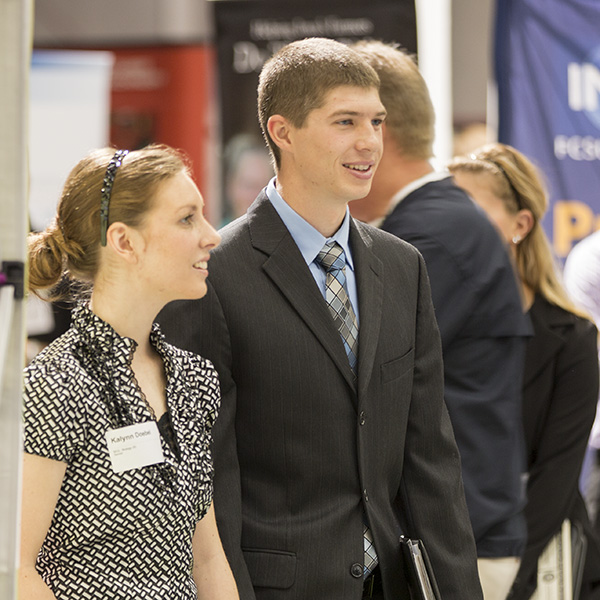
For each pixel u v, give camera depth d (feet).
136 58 37.50
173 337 13.41
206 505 12.47
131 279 11.96
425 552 13.97
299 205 13.91
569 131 32.12
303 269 13.75
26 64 9.36
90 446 11.39
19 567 10.92
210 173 38.09
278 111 13.76
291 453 13.46
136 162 12.01
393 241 14.94
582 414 21.36
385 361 13.97
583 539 21.56
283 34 32.17
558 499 21.03
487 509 16.97
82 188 12.01
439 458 14.75
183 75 37.32
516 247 21.84
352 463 13.66
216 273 13.60
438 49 42.80
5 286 9.39
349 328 13.92
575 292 26.89
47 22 40.22
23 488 11.02
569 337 21.45
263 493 13.58
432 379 14.80
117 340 11.82
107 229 11.84
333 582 13.42
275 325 13.47
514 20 32.09
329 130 13.41
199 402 12.65
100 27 40.34
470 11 42.50
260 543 13.44
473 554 14.73
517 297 17.40
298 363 13.42
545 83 32.07
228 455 13.42
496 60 32.37
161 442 11.98
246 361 13.42
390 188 17.28
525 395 21.35
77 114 35.04
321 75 13.43
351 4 31.63
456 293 16.52
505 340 17.13
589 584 22.17
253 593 13.23
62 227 12.13
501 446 17.08
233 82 32.55
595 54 31.96
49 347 11.94
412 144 17.06
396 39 31.50
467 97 42.93
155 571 11.71
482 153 22.04
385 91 16.89
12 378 9.46
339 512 13.56
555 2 32.04
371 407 13.82
